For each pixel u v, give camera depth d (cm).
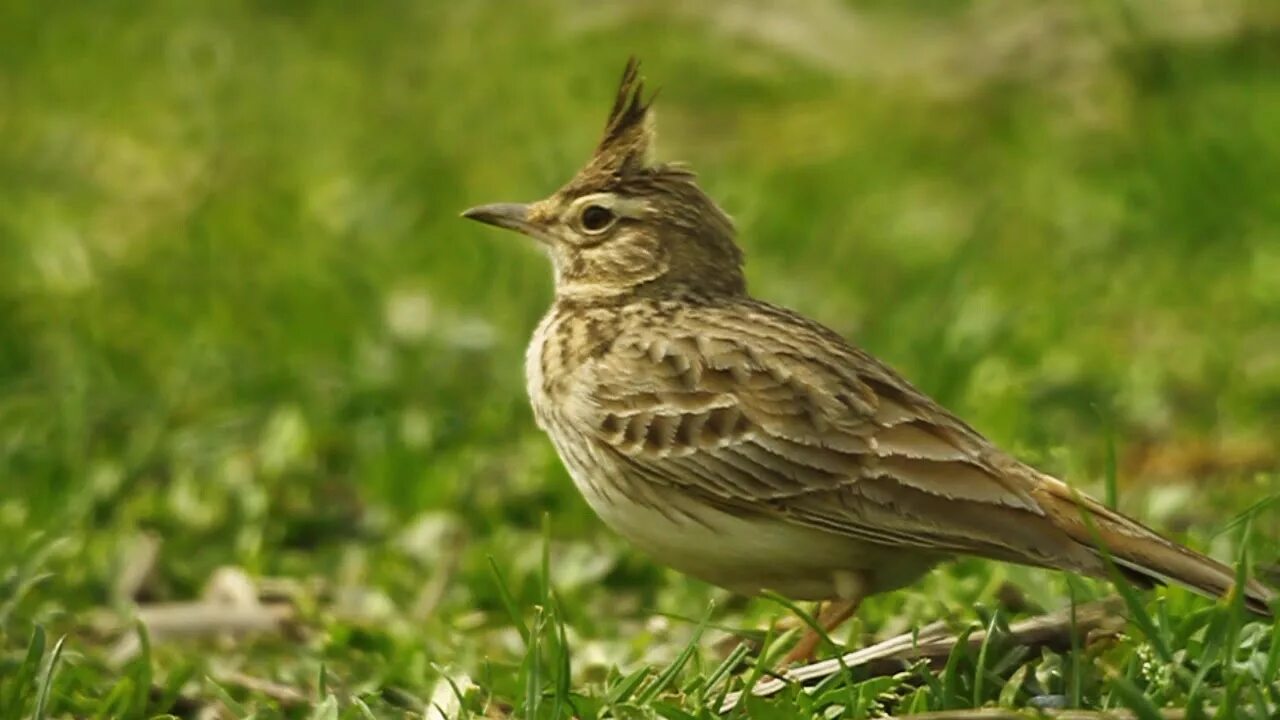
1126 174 1883
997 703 891
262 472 1368
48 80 2203
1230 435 1432
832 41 2136
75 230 1816
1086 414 1459
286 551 1308
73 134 2064
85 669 1056
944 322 1512
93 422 1459
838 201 1919
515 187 1908
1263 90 1925
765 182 1942
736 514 997
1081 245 1788
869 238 1842
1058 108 2005
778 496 982
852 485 970
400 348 1533
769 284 1733
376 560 1270
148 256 1777
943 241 1819
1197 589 891
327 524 1327
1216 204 1788
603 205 1091
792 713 863
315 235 1809
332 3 2345
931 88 2059
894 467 966
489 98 2098
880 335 1576
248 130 2069
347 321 1603
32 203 1916
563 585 1198
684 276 1088
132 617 1166
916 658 923
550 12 2227
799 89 2103
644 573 1234
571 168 1919
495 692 990
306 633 1156
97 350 1559
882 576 995
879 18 2153
